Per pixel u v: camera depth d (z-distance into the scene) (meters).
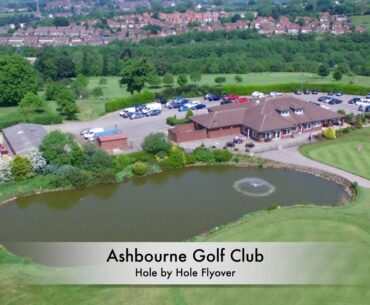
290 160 107.50
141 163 103.38
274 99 129.88
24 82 161.62
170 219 83.25
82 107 155.38
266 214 79.75
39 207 89.44
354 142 117.19
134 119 141.25
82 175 96.94
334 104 155.12
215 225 80.75
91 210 87.62
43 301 58.28
